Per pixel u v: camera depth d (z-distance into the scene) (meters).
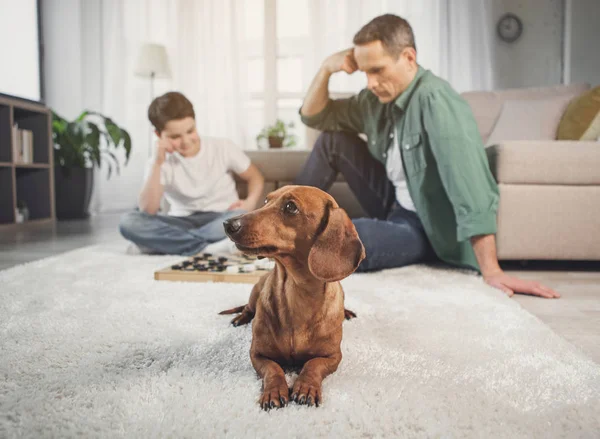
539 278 2.21
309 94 2.61
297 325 1.05
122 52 6.10
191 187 2.76
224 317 1.50
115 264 2.37
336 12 5.68
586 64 5.13
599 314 1.62
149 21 6.05
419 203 2.23
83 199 5.41
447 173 2.02
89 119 6.12
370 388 1.00
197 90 6.05
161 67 5.55
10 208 4.32
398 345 1.28
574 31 5.13
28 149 4.72
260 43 6.02
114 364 1.14
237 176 3.12
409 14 5.54
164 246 2.61
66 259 2.50
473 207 1.98
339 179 3.34
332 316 1.08
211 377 1.06
